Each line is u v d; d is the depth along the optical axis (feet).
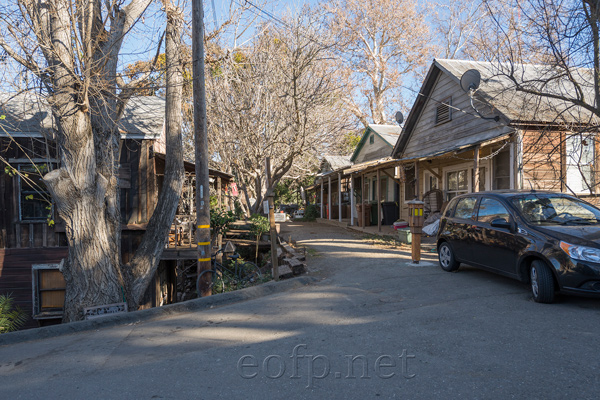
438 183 51.90
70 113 23.44
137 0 27.78
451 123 47.37
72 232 24.57
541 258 18.83
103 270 24.98
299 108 52.21
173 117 28.86
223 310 21.38
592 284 17.08
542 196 22.65
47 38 22.97
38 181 37.47
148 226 28.89
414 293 21.91
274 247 26.71
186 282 45.24
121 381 12.71
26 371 14.20
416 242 30.35
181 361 14.16
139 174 38.75
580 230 18.89
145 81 29.25
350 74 70.33
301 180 111.04
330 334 16.11
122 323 20.43
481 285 22.80
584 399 10.18
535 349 13.42
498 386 11.03
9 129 34.24
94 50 24.47
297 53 50.01
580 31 26.11
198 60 24.88
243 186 64.75
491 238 22.47
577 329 15.14
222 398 11.21
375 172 72.33
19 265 37.58
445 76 48.29
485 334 15.05
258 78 55.83
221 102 56.08
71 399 11.62
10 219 37.40
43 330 18.99
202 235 25.13
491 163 40.45
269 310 20.57
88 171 24.43
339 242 46.42
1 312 33.50
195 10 24.70
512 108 36.40
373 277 26.66
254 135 56.59
